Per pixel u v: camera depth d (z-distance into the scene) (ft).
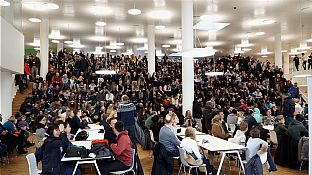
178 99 42.65
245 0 37.55
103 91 45.70
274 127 25.80
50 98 43.19
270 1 38.09
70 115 28.04
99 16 46.50
